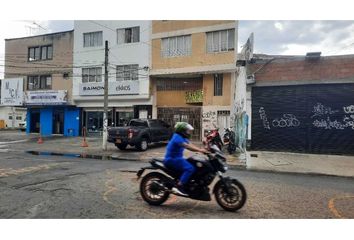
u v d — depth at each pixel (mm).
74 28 28547
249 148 16219
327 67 15016
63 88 29219
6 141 23859
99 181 8797
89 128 28672
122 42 26359
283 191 7957
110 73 26703
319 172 11430
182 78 24844
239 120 19000
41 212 5879
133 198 6938
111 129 17547
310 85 15297
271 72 15930
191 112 24375
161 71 24500
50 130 30766
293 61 15570
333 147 14945
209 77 23281
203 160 6242
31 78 31062
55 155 16281
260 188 8289
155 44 24891
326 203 6832
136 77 25688
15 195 7109
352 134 14656
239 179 9695
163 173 6910
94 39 27766
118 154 16125
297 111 15570
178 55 24094
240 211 6121
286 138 15773
